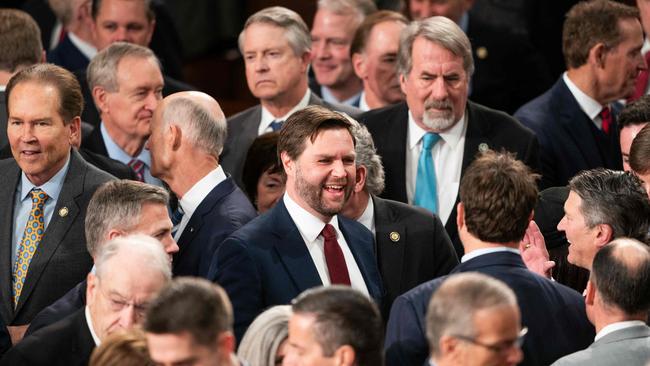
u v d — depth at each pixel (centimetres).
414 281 1761
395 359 1465
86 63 2756
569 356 1422
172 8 3369
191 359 1194
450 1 2730
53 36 3086
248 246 1636
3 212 1864
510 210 1455
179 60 3017
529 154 2089
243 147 2278
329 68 2680
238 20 3400
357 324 1271
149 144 1895
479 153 1981
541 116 2328
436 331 1264
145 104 2167
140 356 1277
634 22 2336
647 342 1424
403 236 1781
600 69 2325
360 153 1792
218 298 1217
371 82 2486
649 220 1653
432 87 2042
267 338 1387
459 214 1504
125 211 1642
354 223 1748
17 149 1828
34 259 1820
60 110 1830
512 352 1256
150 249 1469
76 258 1825
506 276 1466
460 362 1249
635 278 1420
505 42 2841
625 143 1995
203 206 1827
